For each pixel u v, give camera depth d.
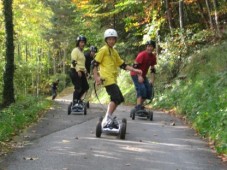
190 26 33.97
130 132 15.83
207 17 33.78
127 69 14.73
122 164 11.13
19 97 30.81
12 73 25.98
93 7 44.91
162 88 29.12
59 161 11.37
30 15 46.09
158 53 36.56
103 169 10.62
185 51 30.56
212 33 29.97
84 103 21.44
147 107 27.78
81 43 21.89
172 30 32.75
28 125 17.67
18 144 13.69
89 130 16.08
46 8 53.22
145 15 36.78
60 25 76.00
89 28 51.34
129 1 35.66
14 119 17.64
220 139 13.67
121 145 13.43
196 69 26.83
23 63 61.19
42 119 19.52
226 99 17.23
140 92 19.69
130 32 45.28
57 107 25.88
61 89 88.19
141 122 18.69
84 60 21.97
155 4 34.62
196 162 11.54
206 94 20.64
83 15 47.38
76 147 13.05
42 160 11.48
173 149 13.07
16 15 43.31
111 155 12.09
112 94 14.56
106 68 14.53
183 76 27.58
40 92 87.38
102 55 14.41
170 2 34.34
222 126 14.57
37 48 81.38
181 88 26.33
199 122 16.91
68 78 92.38
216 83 20.78
